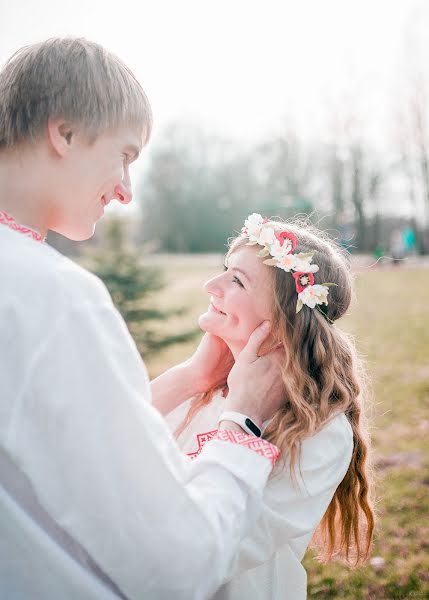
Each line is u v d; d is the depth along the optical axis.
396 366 7.03
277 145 45.16
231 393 1.35
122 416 0.92
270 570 1.41
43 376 0.89
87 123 1.06
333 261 1.59
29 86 1.06
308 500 1.30
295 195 42.91
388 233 35.22
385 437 4.76
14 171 1.09
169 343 6.81
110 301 1.01
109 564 0.93
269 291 1.46
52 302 0.92
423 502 3.68
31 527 0.97
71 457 0.90
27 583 0.99
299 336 1.43
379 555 3.17
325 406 1.38
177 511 0.95
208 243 49.06
